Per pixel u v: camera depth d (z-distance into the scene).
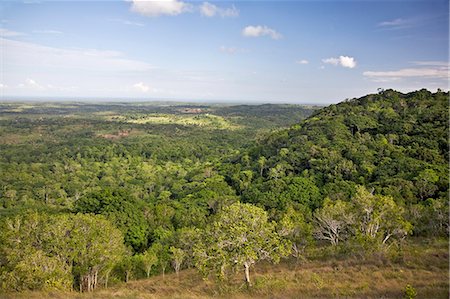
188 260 34.78
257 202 49.22
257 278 22.81
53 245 23.31
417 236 31.67
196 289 23.50
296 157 61.16
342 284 20.42
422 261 23.08
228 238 20.42
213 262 20.42
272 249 21.17
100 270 26.22
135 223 43.53
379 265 23.52
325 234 34.19
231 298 19.30
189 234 34.22
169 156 109.81
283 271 25.47
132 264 32.41
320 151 59.25
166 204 53.47
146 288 25.80
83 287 26.17
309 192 48.09
